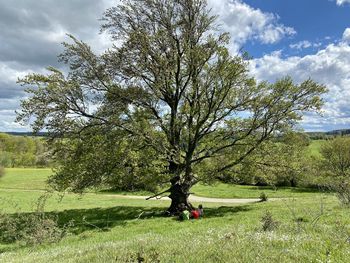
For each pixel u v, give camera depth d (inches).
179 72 1155.3
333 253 280.2
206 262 281.4
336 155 2345.0
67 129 1032.8
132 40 1040.8
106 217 1210.6
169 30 1103.0
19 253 626.2
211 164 1251.8
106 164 1019.3
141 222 1017.5
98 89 1069.8
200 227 808.9
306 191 2340.1
